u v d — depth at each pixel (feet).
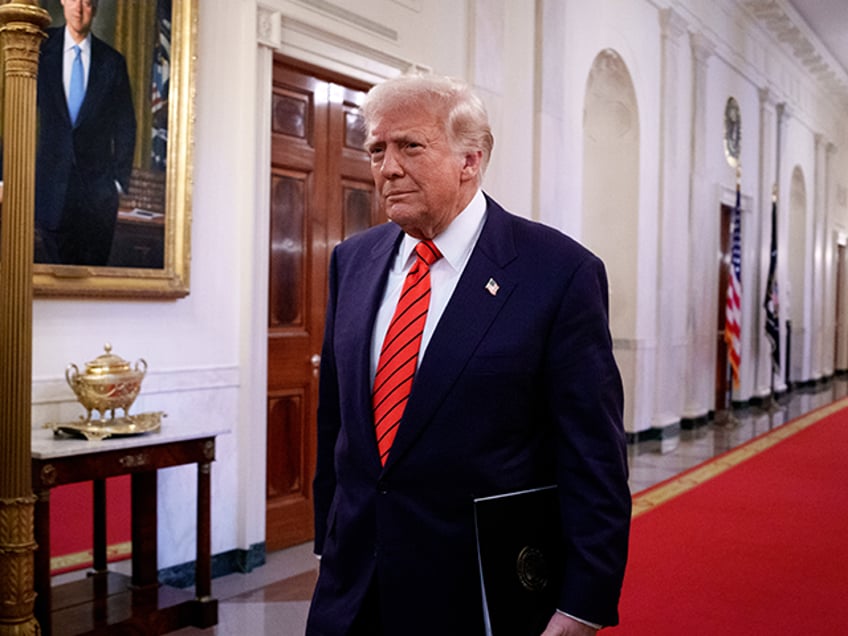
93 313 12.81
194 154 14.30
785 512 19.29
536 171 23.30
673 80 32.68
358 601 5.05
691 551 16.12
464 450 4.86
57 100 12.17
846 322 66.49
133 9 13.15
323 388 6.00
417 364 5.08
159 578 13.96
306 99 16.97
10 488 9.70
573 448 4.85
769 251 45.50
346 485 5.30
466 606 4.87
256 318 15.40
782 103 46.29
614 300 30.68
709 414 37.47
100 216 12.76
